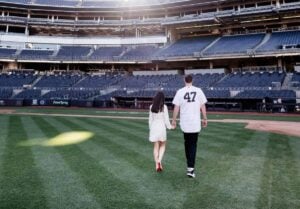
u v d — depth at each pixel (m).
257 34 41.44
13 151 7.71
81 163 6.43
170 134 11.30
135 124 15.02
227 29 46.09
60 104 36.16
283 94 28.31
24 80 41.75
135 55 45.09
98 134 11.09
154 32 51.44
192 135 5.46
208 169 5.97
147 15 50.91
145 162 6.57
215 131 12.30
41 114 22.11
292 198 4.29
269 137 10.59
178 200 4.23
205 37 46.09
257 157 7.08
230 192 4.57
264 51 34.78
